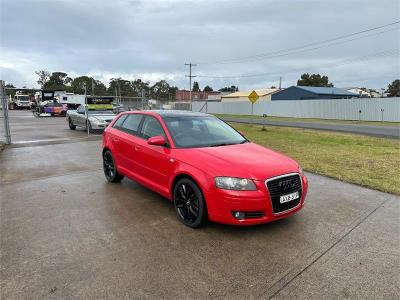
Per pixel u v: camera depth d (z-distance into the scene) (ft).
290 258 11.83
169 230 14.15
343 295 9.69
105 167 22.25
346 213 16.42
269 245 12.82
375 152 34.88
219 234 13.76
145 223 14.89
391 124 88.17
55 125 69.46
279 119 114.52
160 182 16.46
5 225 14.55
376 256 12.05
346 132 61.46
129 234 13.71
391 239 13.50
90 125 51.85
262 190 12.94
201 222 13.97
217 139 17.22
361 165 27.63
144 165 17.62
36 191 19.80
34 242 12.89
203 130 17.75
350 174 24.31
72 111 59.72
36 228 14.24
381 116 106.93
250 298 9.50
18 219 15.25
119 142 20.03
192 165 14.23
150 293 9.65
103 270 10.87
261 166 13.69
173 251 12.25
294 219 15.53
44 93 143.33
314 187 21.15
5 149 36.04
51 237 13.35
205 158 14.32
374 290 9.95
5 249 12.29
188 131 17.11
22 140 43.52
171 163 15.38
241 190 12.86
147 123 18.65
